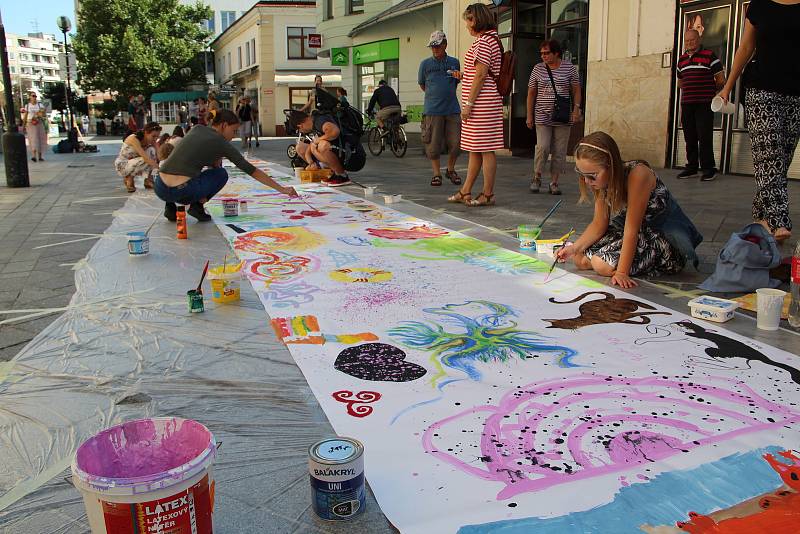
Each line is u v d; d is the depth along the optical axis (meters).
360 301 3.45
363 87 20.91
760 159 4.47
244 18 36.41
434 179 8.41
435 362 2.63
